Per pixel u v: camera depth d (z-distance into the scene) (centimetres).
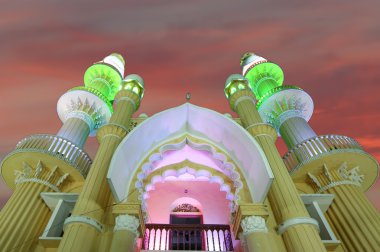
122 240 1051
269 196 1293
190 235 1410
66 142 1606
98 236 1095
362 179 1577
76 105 1966
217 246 1377
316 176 1584
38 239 1259
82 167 1588
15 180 1524
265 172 1185
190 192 1647
